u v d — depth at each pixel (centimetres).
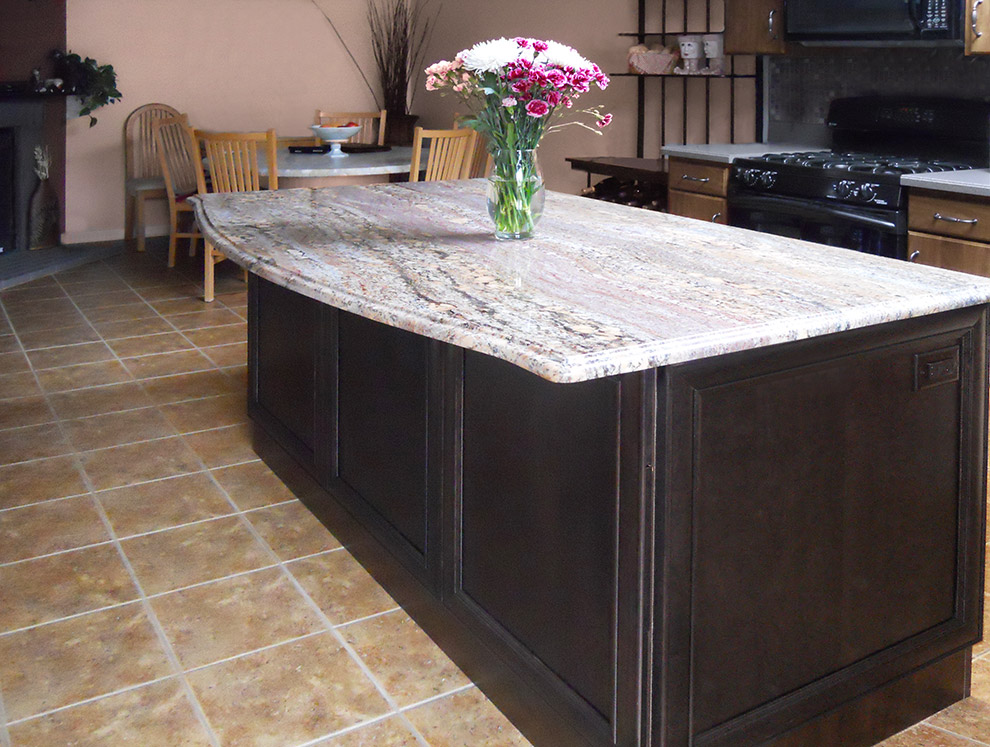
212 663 227
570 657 181
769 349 168
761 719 179
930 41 392
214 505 310
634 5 583
